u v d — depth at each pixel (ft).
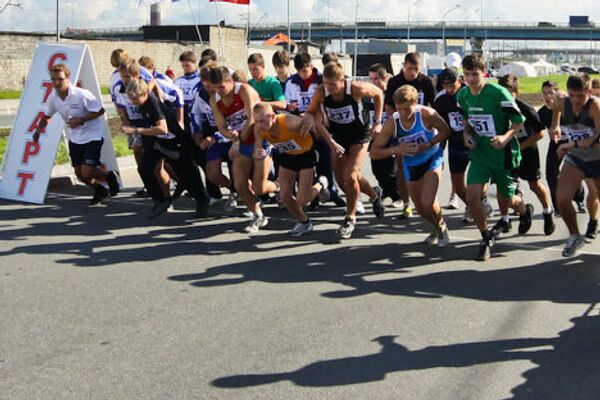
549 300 17.94
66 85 29.09
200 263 21.38
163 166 28.81
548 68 395.96
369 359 14.17
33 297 18.08
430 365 13.91
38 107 32.32
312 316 16.67
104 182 32.53
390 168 29.73
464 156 25.79
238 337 15.33
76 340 15.17
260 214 25.96
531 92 165.27
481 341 15.15
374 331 15.69
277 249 23.12
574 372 13.62
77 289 18.78
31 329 15.83
